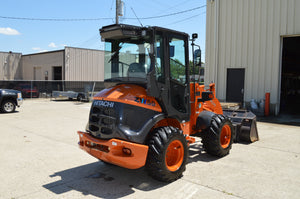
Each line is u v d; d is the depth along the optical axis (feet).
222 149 17.87
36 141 23.22
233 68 41.39
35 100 69.21
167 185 13.65
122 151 12.73
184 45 16.14
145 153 12.64
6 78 97.91
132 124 12.96
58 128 29.40
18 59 101.19
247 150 20.22
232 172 15.44
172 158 14.28
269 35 37.99
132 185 13.76
